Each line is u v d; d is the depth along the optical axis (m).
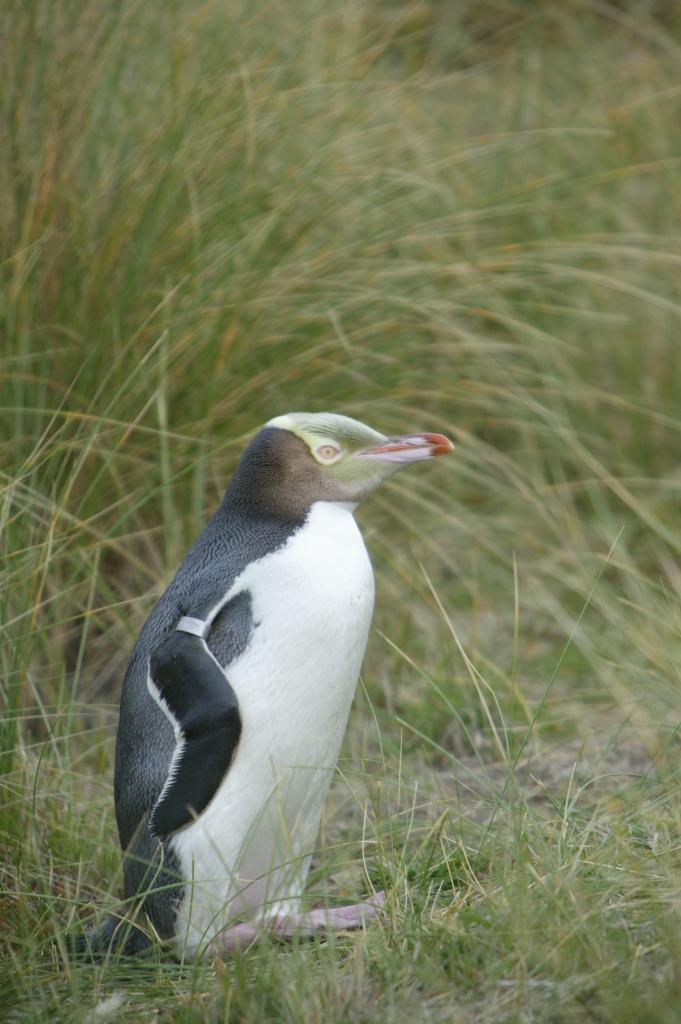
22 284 9.21
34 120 9.54
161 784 6.05
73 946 6.39
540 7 16.12
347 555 6.23
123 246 9.54
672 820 6.62
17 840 7.08
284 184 10.20
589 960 5.31
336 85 10.70
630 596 10.44
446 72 14.94
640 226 12.78
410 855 6.99
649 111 13.38
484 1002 5.28
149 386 9.42
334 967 5.51
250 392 9.91
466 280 11.11
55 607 9.16
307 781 6.26
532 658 10.24
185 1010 5.57
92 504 9.40
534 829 6.57
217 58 10.25
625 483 11.70
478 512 11.80
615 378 12.37
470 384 10.96
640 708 8.64
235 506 6.44
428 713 9.39
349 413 10.40
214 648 6.05
